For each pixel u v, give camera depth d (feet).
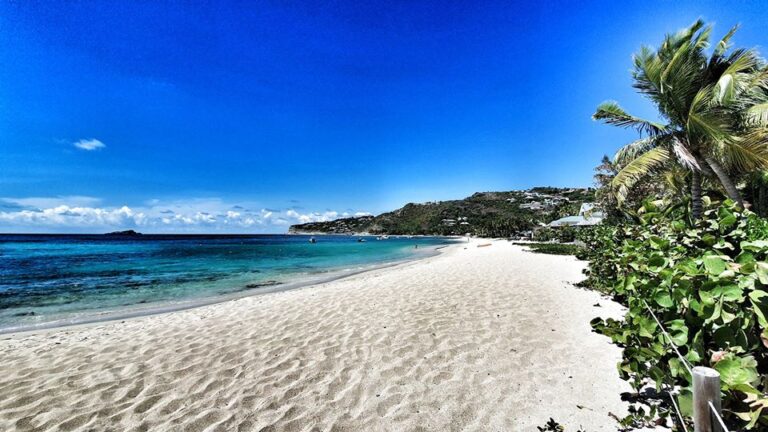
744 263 8.03
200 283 44.16
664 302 9.06
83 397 11.88
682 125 38.78
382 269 57.57
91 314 27.40
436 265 55.67
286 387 12.30
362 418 10.27
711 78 40.14
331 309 23.72
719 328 7.68
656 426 9.04
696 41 36.78
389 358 14.62
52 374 13.88
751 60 36.17
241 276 51.21
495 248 108.58
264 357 15.16
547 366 13.21
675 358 8.37
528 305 22.79
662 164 39.11
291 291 34.19
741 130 35.73
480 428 9.55
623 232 22.17
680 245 11.68
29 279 48.34
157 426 10.10
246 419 10.35
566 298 24.61
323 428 9.82
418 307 23.27
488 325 18.67
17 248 133.08
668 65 36.60
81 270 59.57
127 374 13.71
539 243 122.11
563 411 10.15
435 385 12.09
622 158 44.88
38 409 11.16
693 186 38.83
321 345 16.48
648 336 9.68
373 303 25.05
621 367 10.69
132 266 66.54
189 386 12.55
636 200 67.87
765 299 7.29
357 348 15.92
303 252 111.65
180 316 24.12
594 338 16.06
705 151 38.63
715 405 6.25
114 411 10.95
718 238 10.61
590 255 31.19
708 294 7.76
